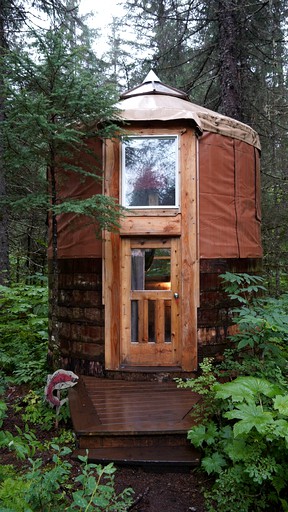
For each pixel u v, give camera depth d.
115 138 4.68
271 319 4.09
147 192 4.94
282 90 8.77
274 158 8.89
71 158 4.60
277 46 8.25
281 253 8.59
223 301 5.12
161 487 3.03
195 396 4.25
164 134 4.87
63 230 5.45
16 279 9.89
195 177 4.89
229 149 5.36
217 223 5.15
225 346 5.09
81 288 5.18
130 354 4.95
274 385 3.22
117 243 4.91
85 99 4.01
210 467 2.96
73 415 3.76
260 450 2.76
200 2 8.18
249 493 2.81
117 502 2.54
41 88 4.13
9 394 4.93
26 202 4.09
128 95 5.79
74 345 5.27
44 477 2.30
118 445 3.46
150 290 4.95
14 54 3.84
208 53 8.32
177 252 4.92
